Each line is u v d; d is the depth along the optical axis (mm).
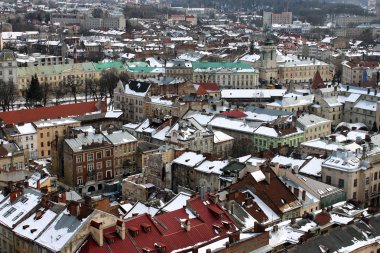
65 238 142500
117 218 147500
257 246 143625
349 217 160875
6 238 161750
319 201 191375
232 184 190625
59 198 167875
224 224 159125
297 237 147750
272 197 181250
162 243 146125
